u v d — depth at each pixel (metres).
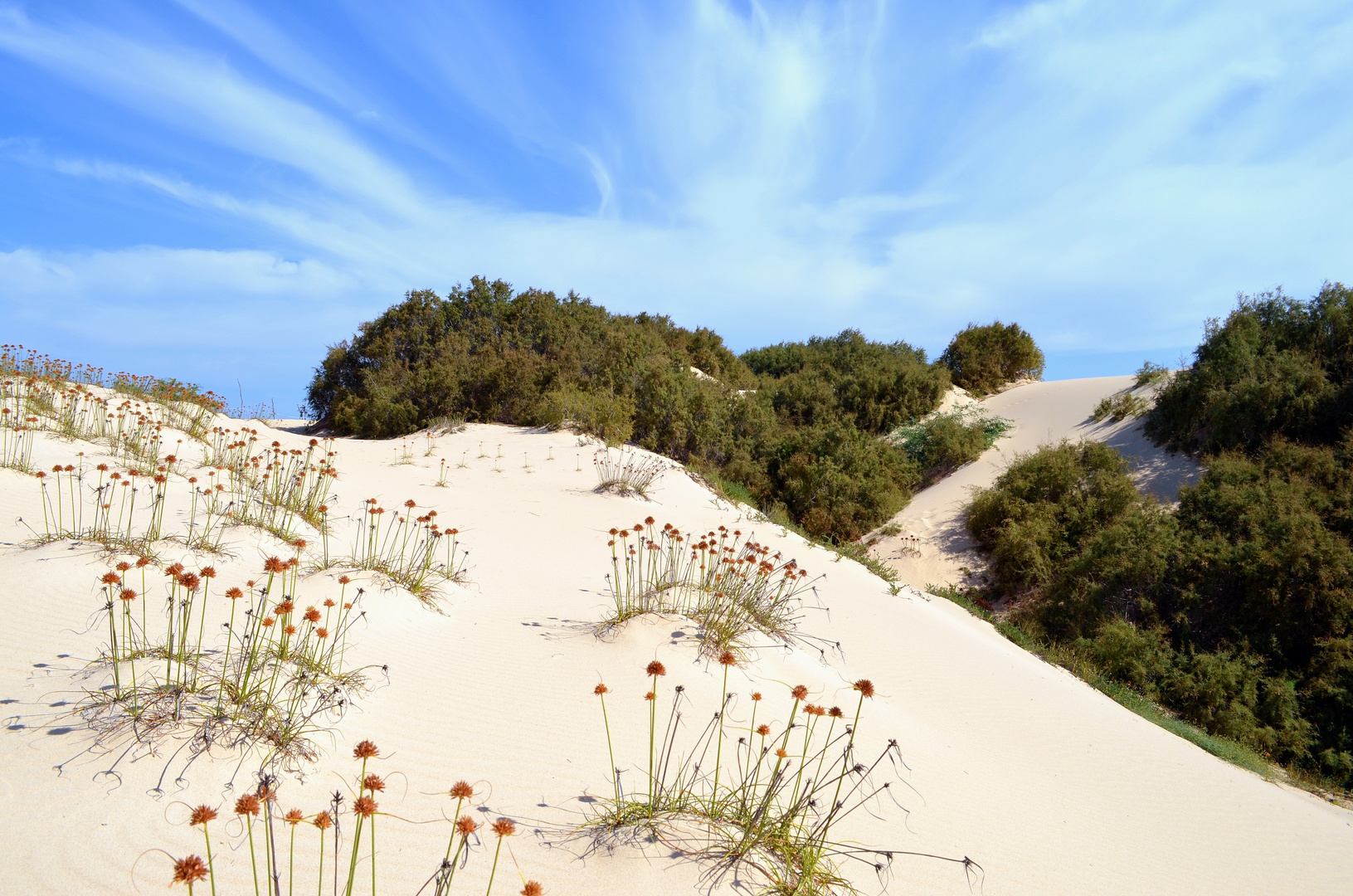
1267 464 13.59
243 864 2.70
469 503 10.62
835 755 4.42
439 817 3.18
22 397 9.84
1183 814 5.39
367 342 21.83
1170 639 11.25
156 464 8.40
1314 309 16.20
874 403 22.53
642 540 6.74
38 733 3.13
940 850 3.72
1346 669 9.89
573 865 2.98
